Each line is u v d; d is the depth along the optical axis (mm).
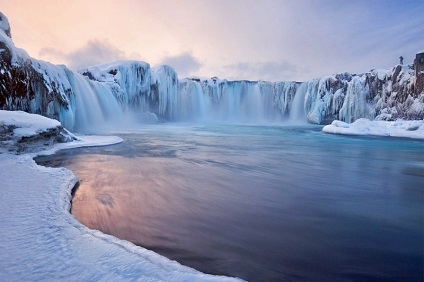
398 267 3238
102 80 30297
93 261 2652
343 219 4766
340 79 36844
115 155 11195
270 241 3836
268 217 4781
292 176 8297
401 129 22938
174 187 6621
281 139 20281
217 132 26062
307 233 4141
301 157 12211
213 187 6746
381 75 31562
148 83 36281
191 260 3289
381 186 7242
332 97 37469
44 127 11258
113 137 17312
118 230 4105
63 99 17797
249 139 20141
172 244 3688
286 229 4277
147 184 6816
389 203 5750
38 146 10719
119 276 2408
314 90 40406
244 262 3273
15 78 12930
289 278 2990
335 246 3729
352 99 33562
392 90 29609
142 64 35156
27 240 3047
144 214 4773
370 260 3381
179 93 44406
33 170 6812
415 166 10289
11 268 2477
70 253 2791
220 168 9242
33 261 2609
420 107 25781
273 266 3203
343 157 12328
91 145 13570
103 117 26281
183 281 2391
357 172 9094
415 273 3115
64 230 3348
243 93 47938
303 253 3516
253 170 9070
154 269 2562
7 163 7656
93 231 3393
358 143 18016
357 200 5941
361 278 3018
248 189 6656
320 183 7469
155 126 32125
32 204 4250
